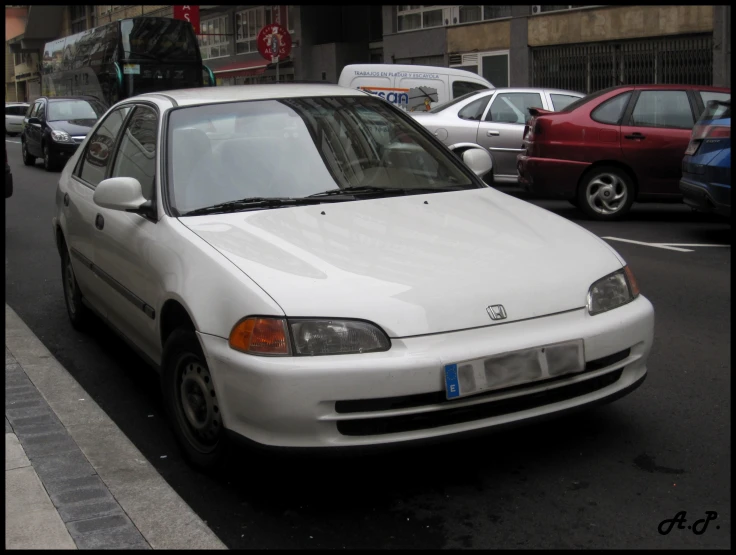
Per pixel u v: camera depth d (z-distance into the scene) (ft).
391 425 11.72
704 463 13.24
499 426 12.07
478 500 12.30
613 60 74.95
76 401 16.17
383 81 62.23
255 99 17.28
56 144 72.95
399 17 98.17
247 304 11.98
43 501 12.17
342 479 13.05
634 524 11.52
